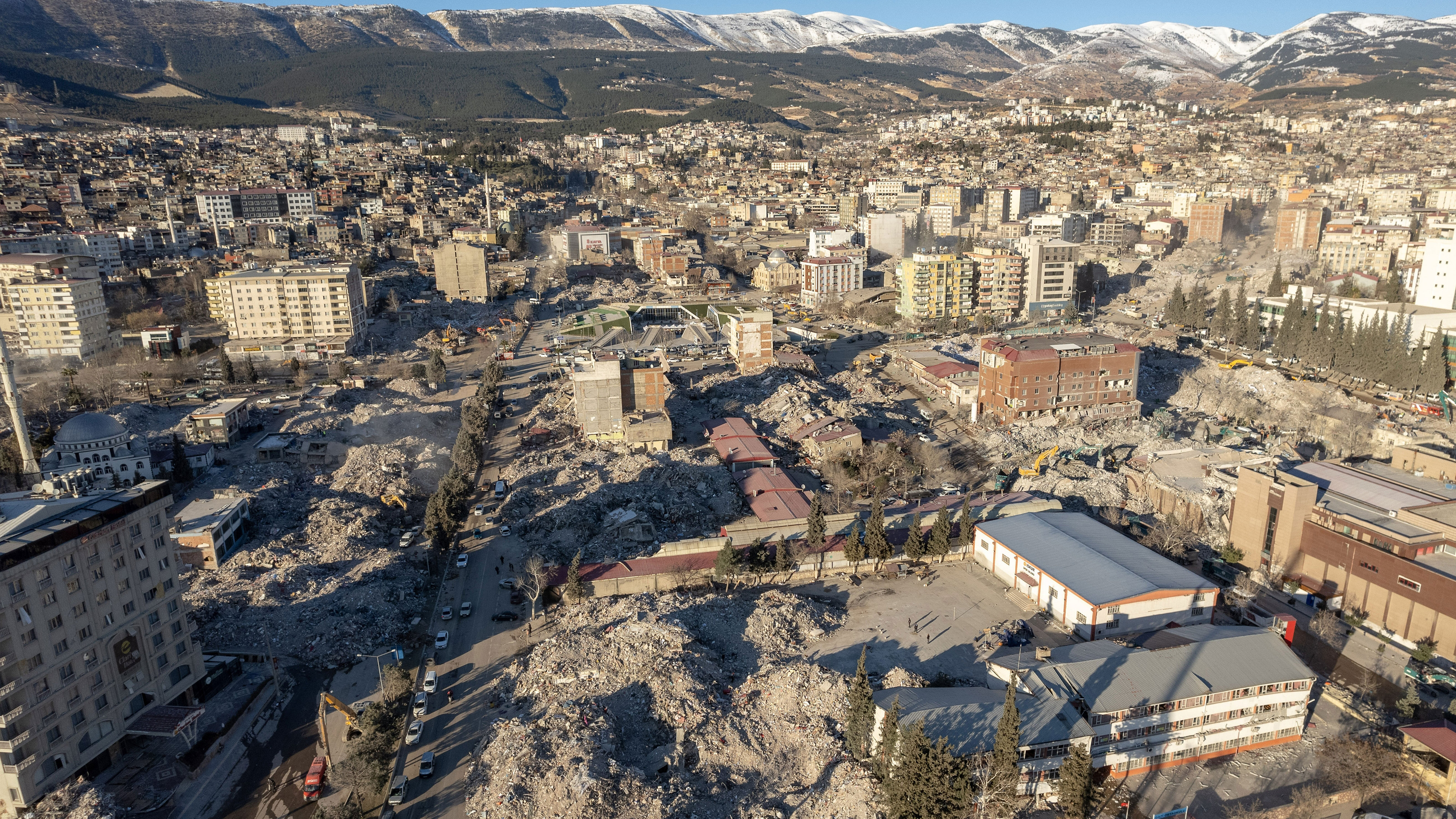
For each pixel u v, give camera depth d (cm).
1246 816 10081
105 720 10862
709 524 18075
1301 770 11162
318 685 12825
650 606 14388
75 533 10369
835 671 12206
